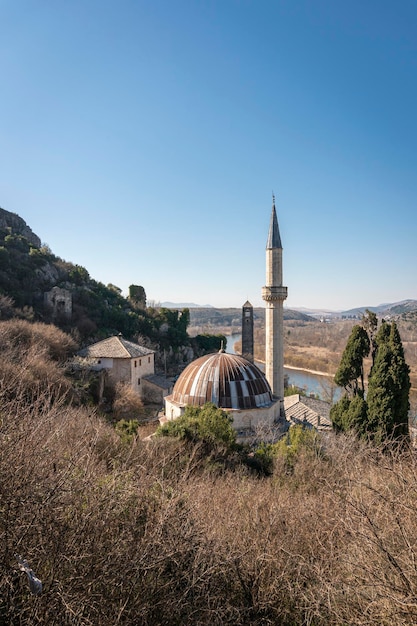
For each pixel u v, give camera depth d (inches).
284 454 823.1
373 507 320.5
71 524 256.1
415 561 257.9
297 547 383.9
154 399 2234.3
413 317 6953.7
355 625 267.3
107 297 3503.9
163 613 272.4
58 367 1662.2
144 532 308.8
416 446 410.0
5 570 217.5
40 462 261.9
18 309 2450.8
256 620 325.1
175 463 642.2
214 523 388.5
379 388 1136.8
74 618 217.9
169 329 3545.8
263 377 1198.3
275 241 1690.5
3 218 4160.9
